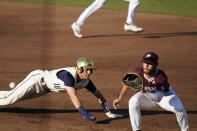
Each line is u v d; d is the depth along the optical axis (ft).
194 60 118.01
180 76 102.83
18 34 140.67
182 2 218.59
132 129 69.10
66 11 181.37
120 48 128.67
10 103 71.92
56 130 66.69
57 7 189.98
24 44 128.06
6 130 65.62
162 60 116.78
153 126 71.31
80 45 130.72
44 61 109.91
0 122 69.00
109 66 108.99
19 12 175.11
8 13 172.24
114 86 93.25
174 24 166.91
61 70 69.31
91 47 128.67
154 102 64.54
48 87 70.49
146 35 147.54
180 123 64.34
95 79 97.86
